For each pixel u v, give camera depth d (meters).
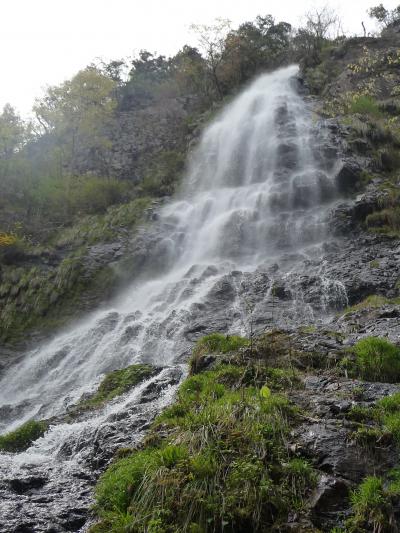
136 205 28.52
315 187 25.14
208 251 23.70
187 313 17.30
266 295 17.48
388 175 26.33
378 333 10.62
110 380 12.45
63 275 22.09
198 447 6.72
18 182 30.03
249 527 5.79
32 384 17.36
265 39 50.31
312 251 20.91
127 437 8.52
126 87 51.03
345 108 34.19
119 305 21.34
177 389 9.80
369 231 21.27
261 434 6.75
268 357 9.79
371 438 6.59
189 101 47.69
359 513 5.63
